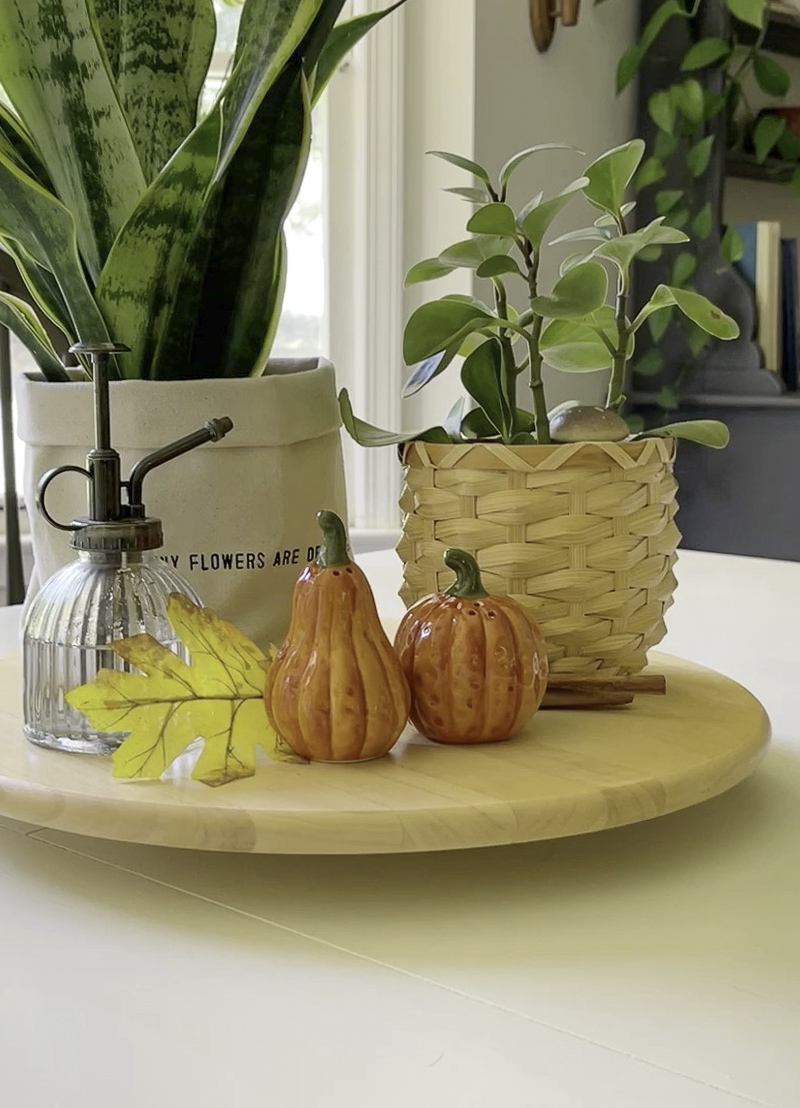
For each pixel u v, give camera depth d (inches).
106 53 25.6
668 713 24.4
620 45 89.9
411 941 16.8
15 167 23.8
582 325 26.7
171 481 25.5
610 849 20.3
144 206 24.7
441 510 24.8
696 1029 14.3
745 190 99.0
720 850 20.2
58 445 26.4
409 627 22.2
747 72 94.0
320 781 19.8
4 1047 13.8
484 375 25.6
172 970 15.9
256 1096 12.8
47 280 28.5
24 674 22.5
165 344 27.0
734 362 89.9
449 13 77.4
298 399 26.4
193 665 20.7
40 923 17.5
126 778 19.8
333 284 80.8
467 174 78.0
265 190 26.4
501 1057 13.6
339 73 78.5
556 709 24.7
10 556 53.2
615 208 25.7
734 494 90.2
